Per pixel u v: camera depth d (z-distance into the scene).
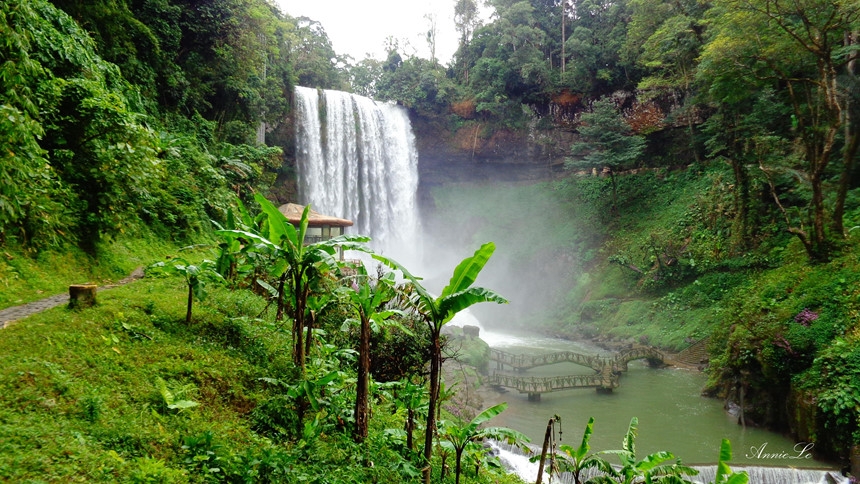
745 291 20.50
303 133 35.84
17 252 8.22
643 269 32.38
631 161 39.41
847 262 16.31
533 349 28.08
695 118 36.97
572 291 35.91
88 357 5.07
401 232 43.22
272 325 7.77
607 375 20.88
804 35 18.44
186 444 4.35
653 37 31.52
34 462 3.26
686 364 23.53
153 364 5.50
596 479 5.82
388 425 7.20
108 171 9.93
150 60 19.92
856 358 12.66
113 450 3.83
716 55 20.53
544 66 42.91
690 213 32.88
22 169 6.50
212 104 26.03
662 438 14.45
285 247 6.51
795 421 13.88
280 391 6.16
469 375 18.52
